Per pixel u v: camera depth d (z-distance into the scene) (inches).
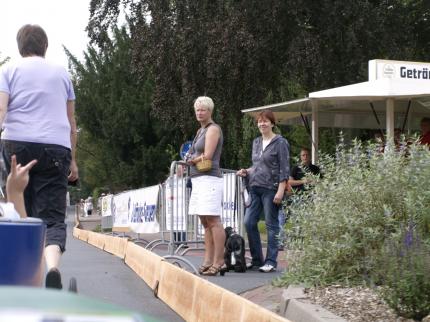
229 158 1273.4
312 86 982.4
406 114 591.5
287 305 273.1
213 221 379.2
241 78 981.2
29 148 232.2
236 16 940.6
